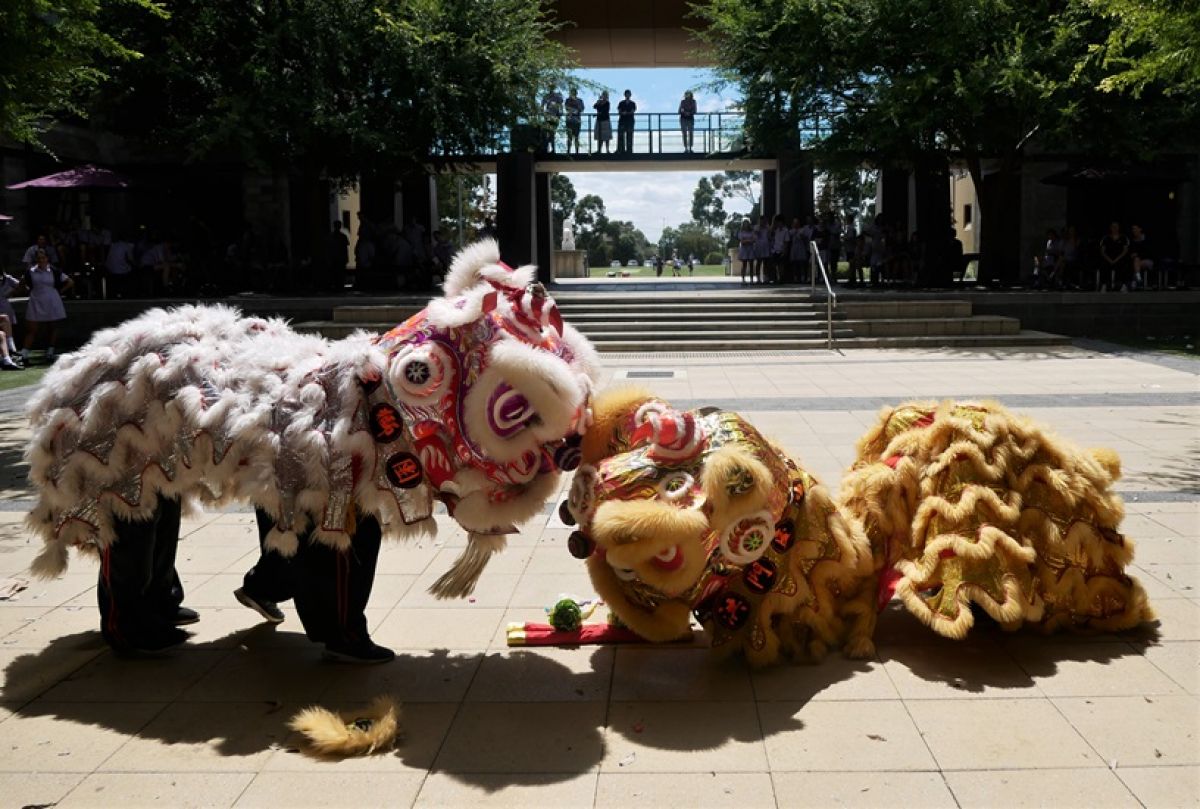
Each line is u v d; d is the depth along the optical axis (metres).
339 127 21.39
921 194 24.69
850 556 4.88
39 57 11.26
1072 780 3.74
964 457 4.98
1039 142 25.55
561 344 4.75
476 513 4.62
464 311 4.45
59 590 6.06
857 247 26.03
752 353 18.05
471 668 4.88
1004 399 12.05
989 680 4.61
